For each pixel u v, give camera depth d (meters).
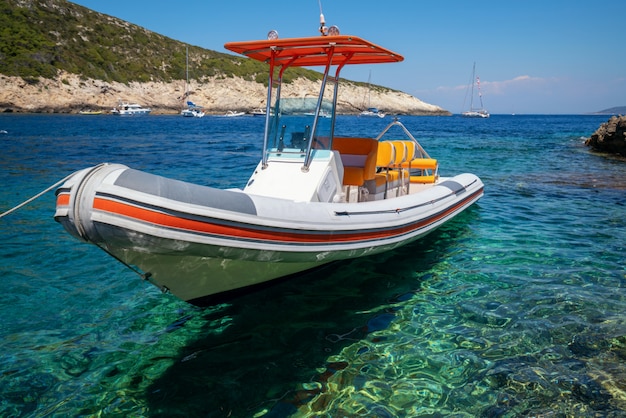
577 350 4.04
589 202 10.20
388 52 5.55
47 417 3.21
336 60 5.91
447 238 7.38
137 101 75.12
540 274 5.79
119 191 3.25
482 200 10.47
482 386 3.56
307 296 5.14
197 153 20.34
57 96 66.69
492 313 4.74
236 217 3.76
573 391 3.49
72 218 3.27
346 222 4.77
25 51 68.50
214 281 4.18
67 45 75.44
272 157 5.62
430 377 3.68
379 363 3.88
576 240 7.22
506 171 15.23
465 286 5.43
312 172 5.30
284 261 4.29
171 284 3.99
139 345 4.13
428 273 5.84
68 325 4.45
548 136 37.16
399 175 7.13
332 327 4.48
